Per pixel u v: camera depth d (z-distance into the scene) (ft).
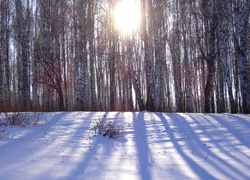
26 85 60.34
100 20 78.69
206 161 18.08
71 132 29.04
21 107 51.72
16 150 19.30
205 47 74.13
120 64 91.45
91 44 73.10
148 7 62.34
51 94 87.25
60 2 68.74
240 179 14.33
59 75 61.46
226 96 92.63
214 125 32.81
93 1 70.54
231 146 22.26
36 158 17.42
